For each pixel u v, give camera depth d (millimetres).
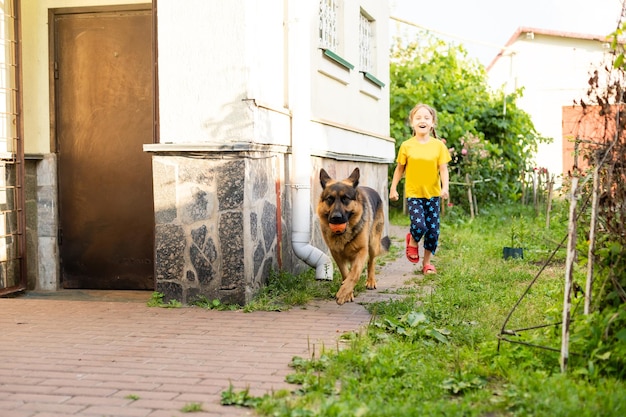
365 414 3201
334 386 3754
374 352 4289
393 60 21516
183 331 5262
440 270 8109
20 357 4523
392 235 12273
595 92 4258
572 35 22016
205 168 6180
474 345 4594
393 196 7809
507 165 16375
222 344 4844
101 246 7512
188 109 6258
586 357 3910
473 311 5582
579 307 4262
